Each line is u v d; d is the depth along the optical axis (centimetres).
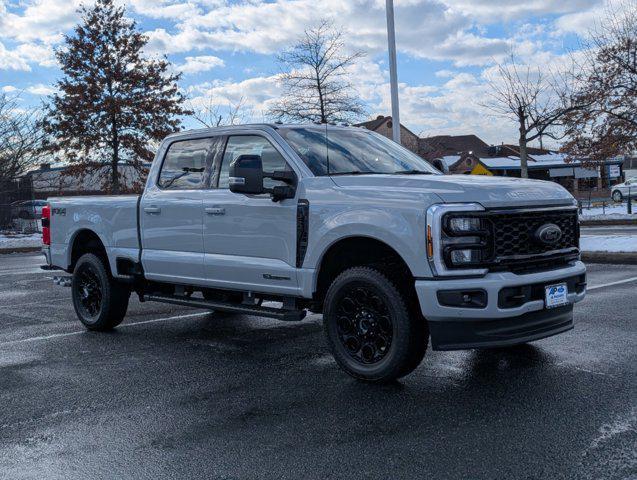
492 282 466
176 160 704
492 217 477
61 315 900
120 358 636
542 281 490
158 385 538
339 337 535
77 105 2958
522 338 490
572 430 401
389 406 461
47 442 416
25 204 3112
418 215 478
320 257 545
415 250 477
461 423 421
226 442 406
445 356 595
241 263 608
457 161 5903
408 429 415
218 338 718
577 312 780
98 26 3036
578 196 5394
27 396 517
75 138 3034
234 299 675
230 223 620
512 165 5912
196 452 391
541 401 457
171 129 3123
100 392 523
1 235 3006
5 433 435
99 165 3088
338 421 435
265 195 595
